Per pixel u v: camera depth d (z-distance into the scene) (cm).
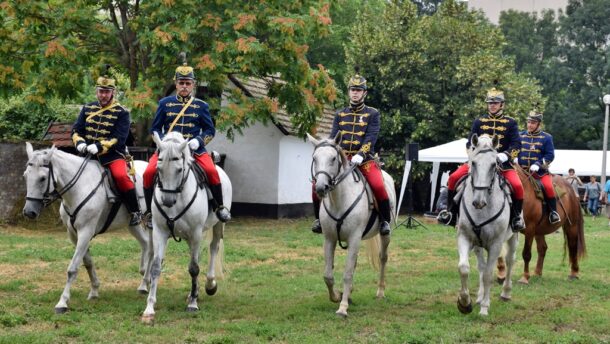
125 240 1658
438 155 2586
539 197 1170
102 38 1928
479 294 1015
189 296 955
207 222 970
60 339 782
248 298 1032
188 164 889
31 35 1861
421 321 905
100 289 1088
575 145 4981
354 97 977
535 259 1555
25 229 1842
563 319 927
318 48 3528
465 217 935
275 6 1995
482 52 2881
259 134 2395
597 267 1438
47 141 1966
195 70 1850
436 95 2920
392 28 2925
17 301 962
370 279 1209
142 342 781
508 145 1009
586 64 4775
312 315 921
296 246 1659
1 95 1894
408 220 2178
